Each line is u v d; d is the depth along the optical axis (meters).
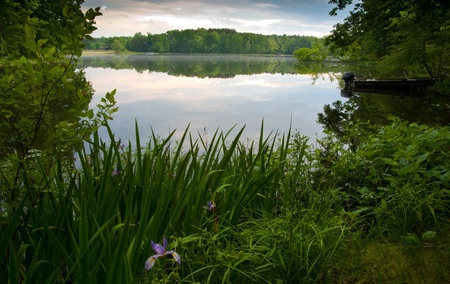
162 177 2.19
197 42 141.88
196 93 18.03
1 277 1.56
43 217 1.93
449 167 3.15
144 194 2.01
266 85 23.34
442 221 2.86
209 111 12.38
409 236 2.54
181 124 9.78
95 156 2.43
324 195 2.92
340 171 3.48
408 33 19.19
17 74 2.05
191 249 2.07
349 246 2.49
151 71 37.28
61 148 2.20
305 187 3.31
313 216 2.45
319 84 24.56
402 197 2.87
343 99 16.61
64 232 1.87
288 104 14.63
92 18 1.92
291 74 35.47
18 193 2.09
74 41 1.95
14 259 1.36
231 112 12.25
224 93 18.31
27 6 22.59
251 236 2.11
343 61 68.81
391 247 2.54
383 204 2.73
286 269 2.10
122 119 10.48
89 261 1.62
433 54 19.09
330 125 10.03
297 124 10.16
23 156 2.16
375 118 11.28
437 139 3.59
